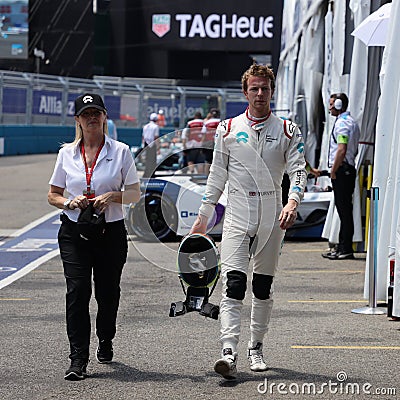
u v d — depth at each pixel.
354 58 17.31
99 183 8.87
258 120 8.78
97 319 9.35
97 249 8.95
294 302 13.10
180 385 8.59
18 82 50.03
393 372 9.14
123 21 63.81
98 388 8.51
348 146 16.89
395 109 12.39
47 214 25.30
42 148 52.78
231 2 62.16
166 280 14.99
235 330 8.62
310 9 23.53
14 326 11.34
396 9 12.30
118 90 55.75
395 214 11.78
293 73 28.78
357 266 16.56
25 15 64.25
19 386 8.58
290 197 8.65
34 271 16.17
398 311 11.45
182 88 55.81
